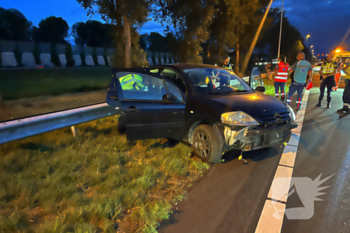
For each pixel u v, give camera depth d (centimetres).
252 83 636
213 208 257
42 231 207
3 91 970
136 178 314
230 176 326
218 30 2138
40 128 368
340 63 740
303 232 217
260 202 265
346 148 415
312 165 354
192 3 1574
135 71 427
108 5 1156
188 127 393
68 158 349
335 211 246
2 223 213
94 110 464
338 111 689
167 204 259
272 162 368
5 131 326
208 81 430
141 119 392
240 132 332
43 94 1037
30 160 344
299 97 720
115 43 1364
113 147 407
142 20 1162
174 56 1884
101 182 301
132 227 226
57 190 269
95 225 225
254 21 2680
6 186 279
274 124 353
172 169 334
